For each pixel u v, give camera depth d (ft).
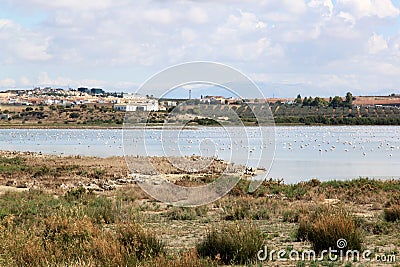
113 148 233.35
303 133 346.33
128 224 37.40
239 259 34.63
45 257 30.25
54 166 133.59
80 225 35.40
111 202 65.16
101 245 31.65
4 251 30.27
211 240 35.78
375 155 203.10
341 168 147.33
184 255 30.99
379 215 59.52
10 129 419.95
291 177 120.67
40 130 404.98
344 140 285.84
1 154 180.04
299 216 57.88
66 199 73.51
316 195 81.92
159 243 35.32
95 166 136.26
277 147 234.17
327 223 39.40
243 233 36.11
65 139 299.99
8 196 76.89
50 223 36.76
